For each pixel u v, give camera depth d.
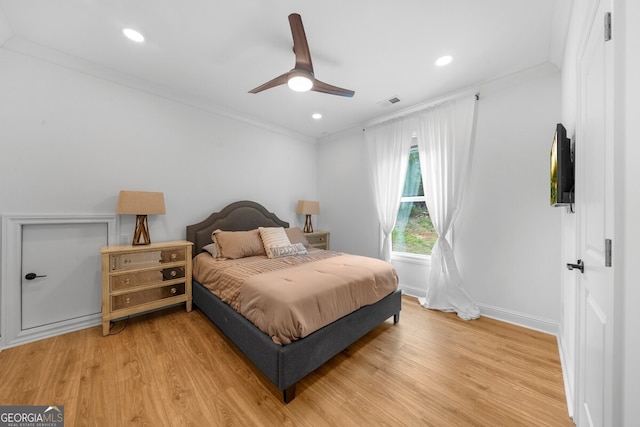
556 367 1.81
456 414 1.40
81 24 1.86
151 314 2.68
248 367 1.80
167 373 1.72
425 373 1.76
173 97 2.91
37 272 2.16
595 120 0.96
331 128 4.12
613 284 0.71
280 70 2.46
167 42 2.06
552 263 2.28
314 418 1.37
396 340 2.20
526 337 2.23
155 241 2.82
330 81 2.61
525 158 2.41
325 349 1.70
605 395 0.82
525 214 2.42
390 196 3.48
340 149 4.28
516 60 2.24
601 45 0.90
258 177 3.81
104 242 2.49
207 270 2.58
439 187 2.92
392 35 1.93
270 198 3.98
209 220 3.20
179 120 2.99
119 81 2.54
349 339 1.92
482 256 2.68
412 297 3.28
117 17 1.79
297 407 1.45
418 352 2.02
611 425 0.74
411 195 3.49
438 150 2.94
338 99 3.05
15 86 2.05
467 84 2.67
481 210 2.68
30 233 2.13
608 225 0.79
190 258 2.76
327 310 1.75
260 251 3.16
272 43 2.06
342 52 2.14
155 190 2.81
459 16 1.74
